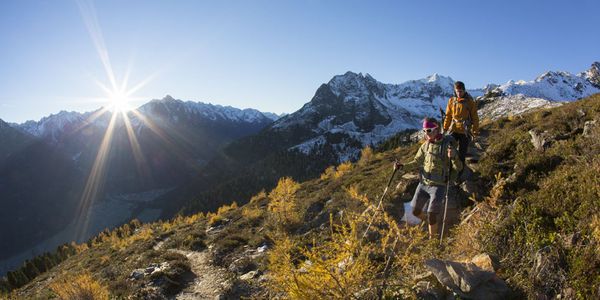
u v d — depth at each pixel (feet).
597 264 11.57
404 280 14.21
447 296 12.67
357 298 13.30
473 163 31.60
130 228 156.97
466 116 28.45
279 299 15.64
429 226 21.24
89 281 35.96
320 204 45.88
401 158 58.13
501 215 16.70
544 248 13.06
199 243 49.78
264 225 46.57
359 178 50.29
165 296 33.55
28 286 71.72
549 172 22.25
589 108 30.99
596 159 19.49
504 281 12.95
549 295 11.89
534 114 43.83
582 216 14.15
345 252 14.06
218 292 30.60
